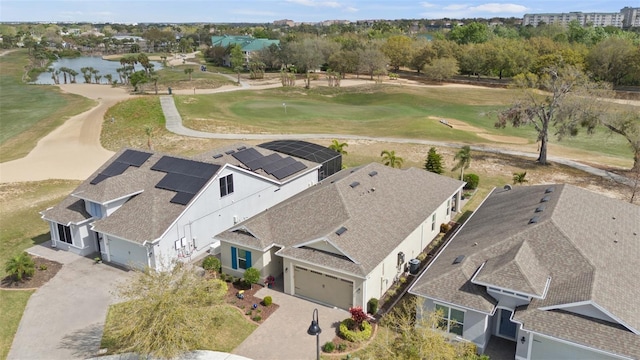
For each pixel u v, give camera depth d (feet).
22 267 96.07
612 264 78.33
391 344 71.20
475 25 573.33
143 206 105.60
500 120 192.03
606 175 171.32
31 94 372.17
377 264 85.35
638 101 299.38
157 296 66.33
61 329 81.25
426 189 119.65
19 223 131.13
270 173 132.67
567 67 187.62
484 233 94.73
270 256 95.55
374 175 115.44
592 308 66.64
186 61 631.97
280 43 552.82
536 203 100.89
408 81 433.07
